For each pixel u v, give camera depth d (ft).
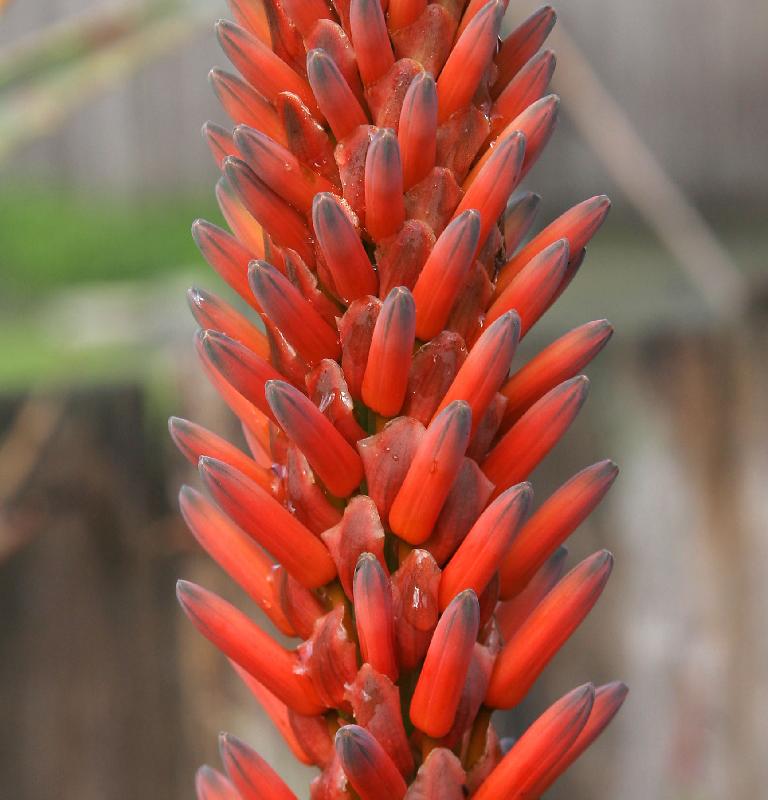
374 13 1.65
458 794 1.64
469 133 1.67
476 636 1.63
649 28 9.39
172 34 2.56
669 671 5.58
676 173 9.37
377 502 1.65
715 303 5.68
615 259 7.64
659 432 5.50
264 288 1.65
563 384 1.67
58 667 4.19
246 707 4.38
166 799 4.37
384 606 1.63
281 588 1.70
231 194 1.75
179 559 4.30
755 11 9.28
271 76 1.69
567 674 5.61
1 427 4.16
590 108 4.97
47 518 4.09
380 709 1.64
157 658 4.33
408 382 1.65
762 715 5.54
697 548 5.50
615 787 5.77
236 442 4.25
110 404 4.23
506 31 3.88
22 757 4.17
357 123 1.66
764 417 5.48
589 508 1.69
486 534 1.63
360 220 1.67
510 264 1.70
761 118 9.30
